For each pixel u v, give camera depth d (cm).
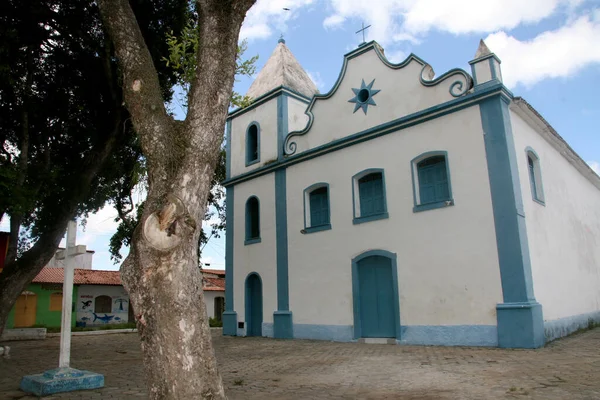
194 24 1245
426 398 543
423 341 1101
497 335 980
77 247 704
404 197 1200
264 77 1809
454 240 1084
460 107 1119
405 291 1157
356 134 1332
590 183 1739
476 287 1030
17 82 1064
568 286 1225
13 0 1011
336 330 1300
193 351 402
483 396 538
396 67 1283
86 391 644
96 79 1226
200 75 499
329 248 1364
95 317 2958
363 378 695
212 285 3344
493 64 1080
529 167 1175
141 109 475
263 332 1530
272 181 1606
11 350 1335
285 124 1627
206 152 470
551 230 1198
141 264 412
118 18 520
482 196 1053
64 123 1270
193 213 446
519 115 1162
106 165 1426
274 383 679
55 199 1317
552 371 672
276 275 1522
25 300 2719
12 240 1134
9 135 1175
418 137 1198
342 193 1359
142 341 406
